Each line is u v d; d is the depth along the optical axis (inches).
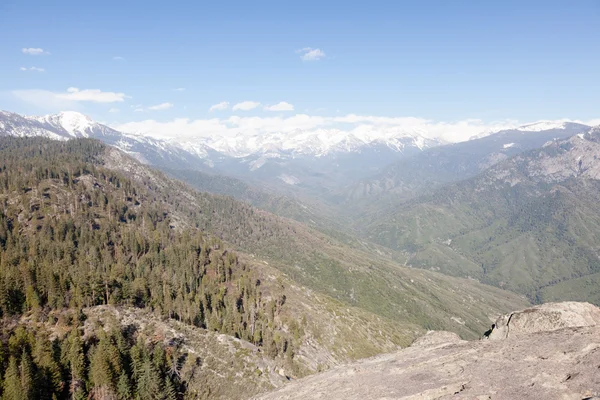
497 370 1280.8
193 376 3671.3
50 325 3860.7
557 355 1278.3
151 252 6909.5
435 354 1621.6
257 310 5644.7
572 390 1049.5
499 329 1883.6
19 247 5762.8
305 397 1498.5
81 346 3444.9
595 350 1235.2
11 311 3937.0
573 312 1759.4
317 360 4972.9
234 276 6643.7
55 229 6658.5
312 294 7416.3
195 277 6161.4
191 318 4734.3
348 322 6668.3
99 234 7052.2
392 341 6870.1
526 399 1059.9
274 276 7337.6
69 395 3129.9
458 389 1213.1
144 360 3412.9
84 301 4303.6
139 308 4596.5
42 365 3132.4
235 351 4205.2
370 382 1453.0
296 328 5433.1
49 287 4237.2
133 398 3221.0
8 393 2829.7
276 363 4352.9
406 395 1244.5
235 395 3585.1
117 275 5064.0
